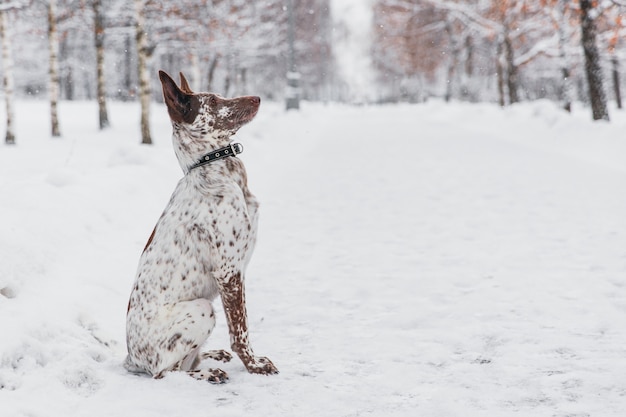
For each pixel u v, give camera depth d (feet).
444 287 20.74
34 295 16.72
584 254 23.85
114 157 37.17
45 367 13.48
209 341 17.03
